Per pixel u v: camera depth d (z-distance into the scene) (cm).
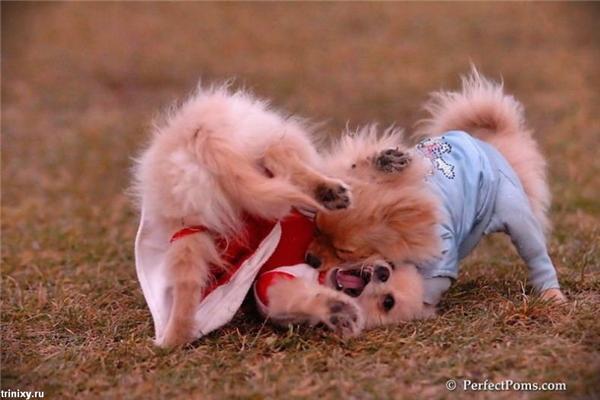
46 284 700
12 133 1293
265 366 488
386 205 528
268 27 1984
